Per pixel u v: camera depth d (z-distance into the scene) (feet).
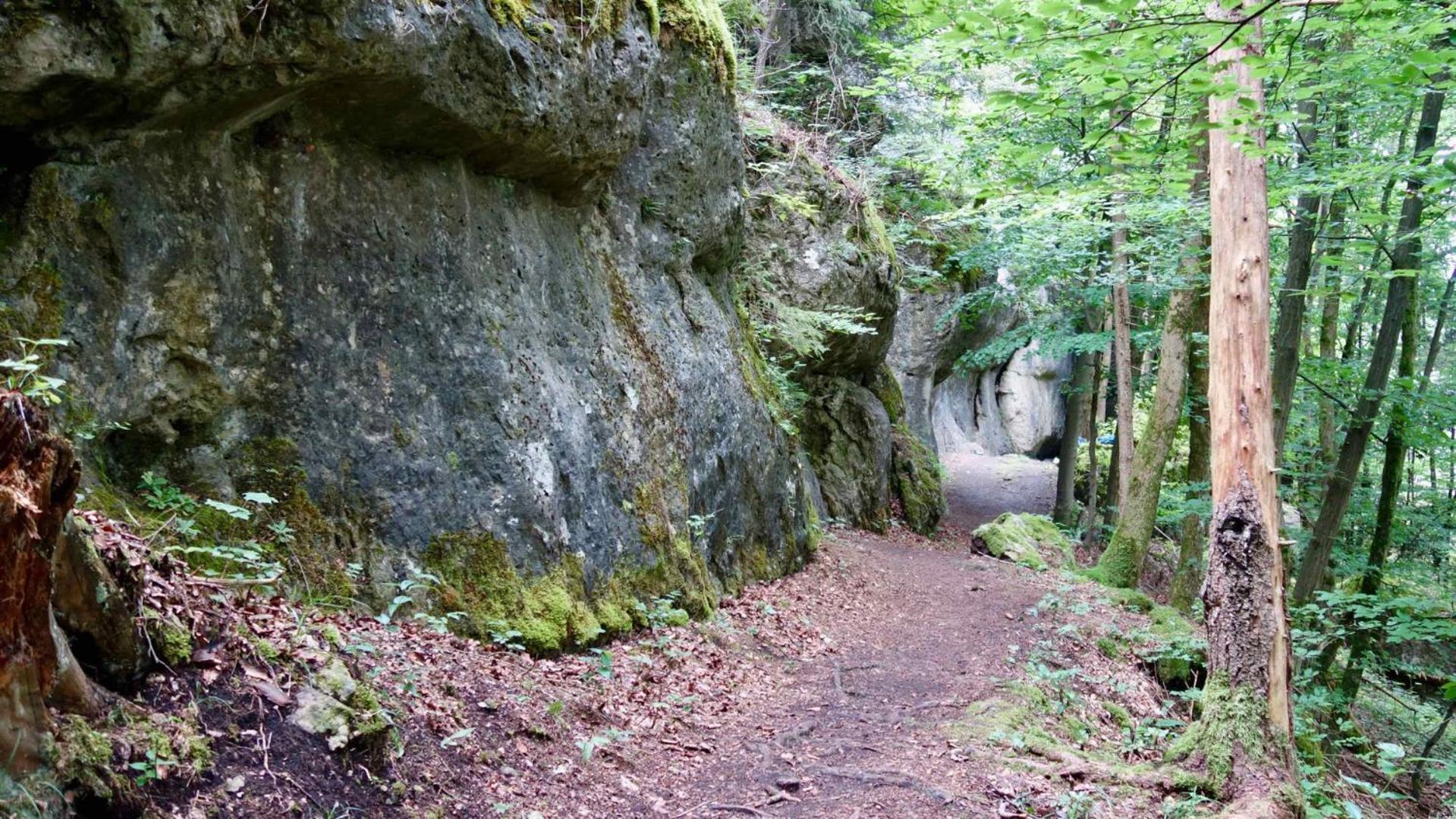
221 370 15.98
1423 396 38.14
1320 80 29.48
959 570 44.57
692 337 30.81
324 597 16.26
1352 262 36.91
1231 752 19.45
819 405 53.06
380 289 18.74
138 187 14.89
